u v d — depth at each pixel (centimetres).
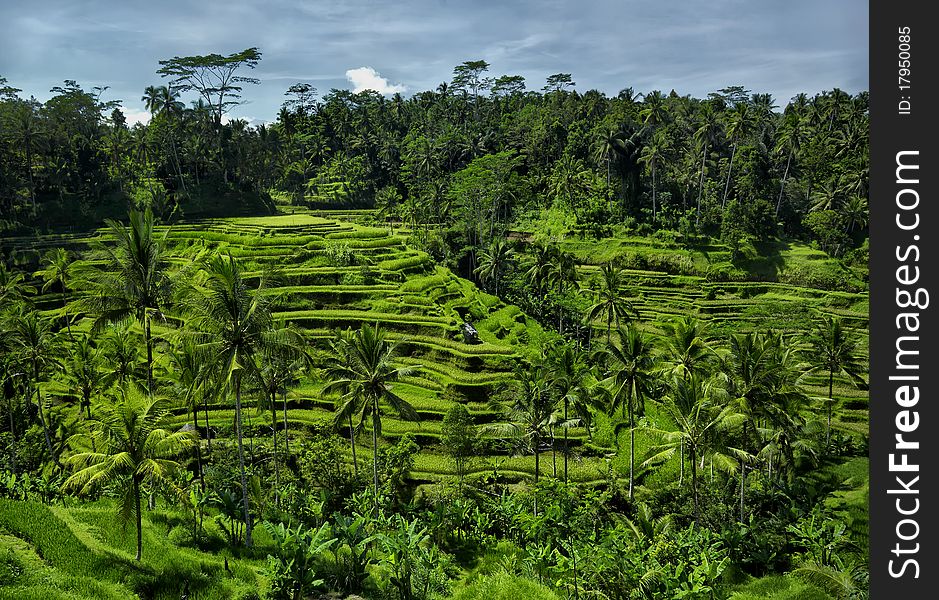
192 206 11638
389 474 4878
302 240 8969
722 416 3866
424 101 18438
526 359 6581
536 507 4484
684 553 3469
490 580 3084
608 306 7475
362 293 7675
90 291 4441
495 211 12006
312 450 4888
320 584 2956
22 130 10525
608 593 3123
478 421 5819
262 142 13488
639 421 5981
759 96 13625
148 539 3362
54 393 6488
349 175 14488
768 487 4741
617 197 11962
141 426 2970
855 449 5809
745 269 10175
